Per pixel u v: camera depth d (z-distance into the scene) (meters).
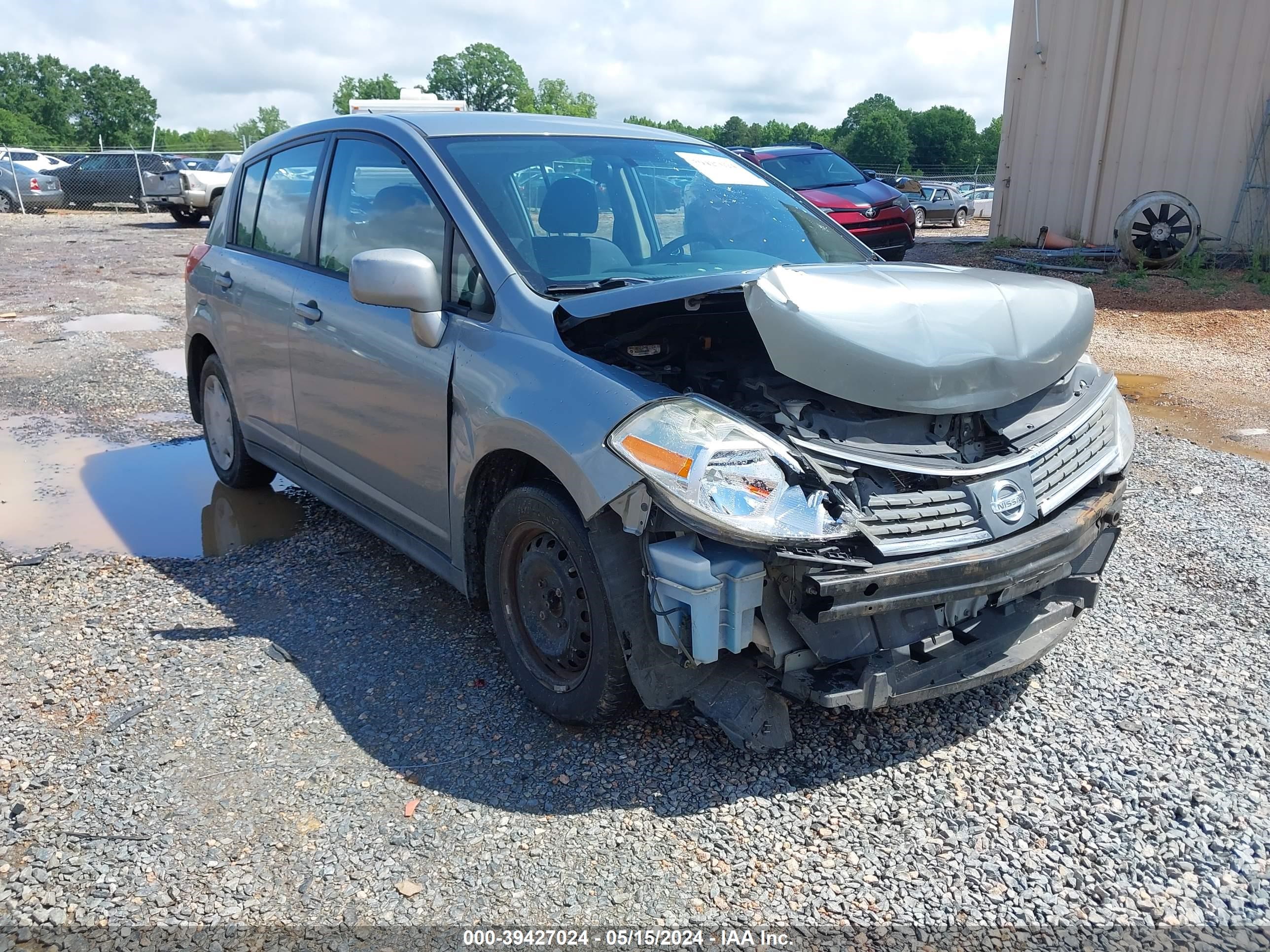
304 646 3.57
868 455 2.61
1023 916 2.30
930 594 2.51
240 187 5.00
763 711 2.71
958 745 2.96
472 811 2.64
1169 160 13.48
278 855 2.47
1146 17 13.26
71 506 5.12
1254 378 8.02
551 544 2.92
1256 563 4.27
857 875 2.42
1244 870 2.45
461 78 106.94
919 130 119.06
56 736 2.99
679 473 2.41
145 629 3.71
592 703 2.83
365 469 3.84
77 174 26.36
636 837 2.54
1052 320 2.97
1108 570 4.22
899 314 2.71
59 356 8.66
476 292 3.22
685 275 3.46
